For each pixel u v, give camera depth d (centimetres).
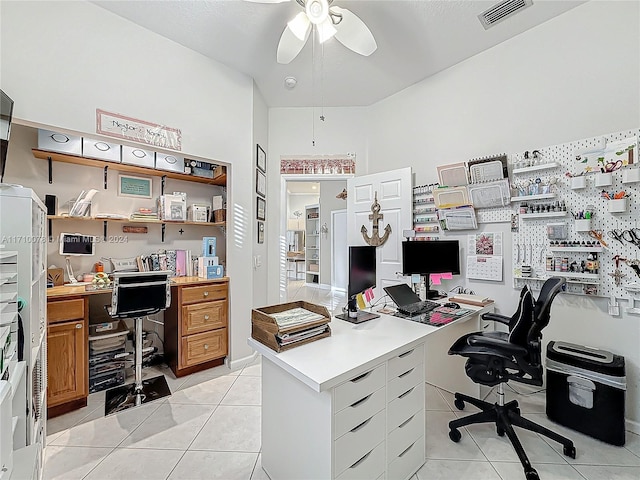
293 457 139
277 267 369
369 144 360
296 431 137
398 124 330
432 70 290
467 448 178
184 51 256
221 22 228
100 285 242
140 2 209
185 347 265
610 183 194
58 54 196
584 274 206
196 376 271
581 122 210
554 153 220
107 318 272
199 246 336
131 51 228
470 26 231
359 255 202
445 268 262
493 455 172
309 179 368
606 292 199
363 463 133
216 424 202
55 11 196
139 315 227
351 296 198
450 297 260
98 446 179
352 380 128
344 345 151
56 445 180
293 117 368
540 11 216
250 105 303
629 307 191
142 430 195
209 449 178
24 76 185
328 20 179
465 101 273
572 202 212
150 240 303
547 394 206
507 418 182
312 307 172
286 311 171
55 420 205
